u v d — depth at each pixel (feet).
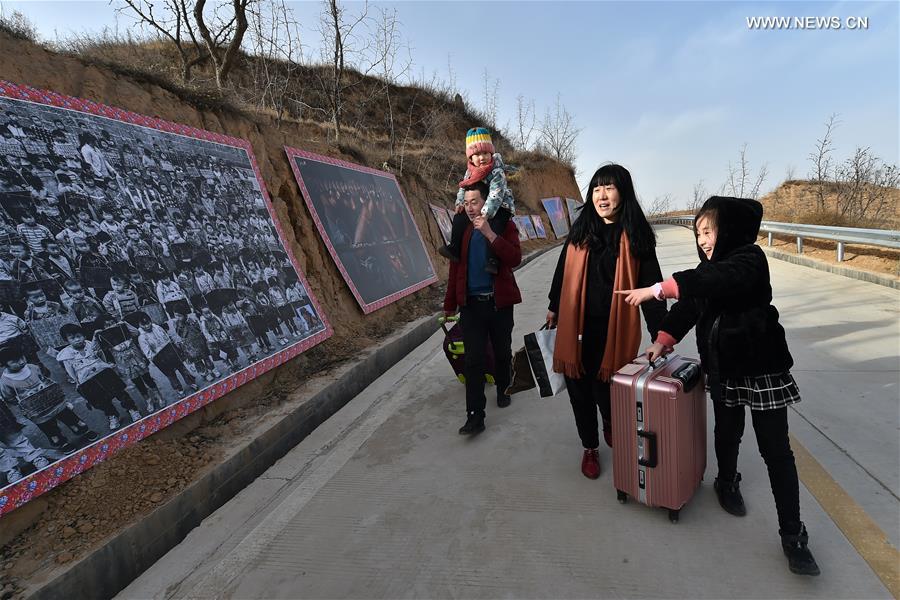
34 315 8.00
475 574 6.68
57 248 8.82
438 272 31.53
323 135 34.91
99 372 8.62
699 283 6.17
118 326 9.32
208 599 6.57
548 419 11.73
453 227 11.69
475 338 11.08
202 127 14.99
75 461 7.63
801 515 7.38
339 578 6.81
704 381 7.80
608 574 6.47
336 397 13.14
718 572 6.36
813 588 5.97
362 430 11.82
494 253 10.94
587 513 7.84
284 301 14.53
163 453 8.86
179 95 14.69
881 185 56.65
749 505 7.74
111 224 10.07
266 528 8.07
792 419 10.49
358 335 17.88
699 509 7.73
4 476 6.72
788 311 20.12
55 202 9.14
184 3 23.88
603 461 9.48
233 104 16.89
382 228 24.58
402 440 11.11
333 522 8.13
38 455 7.21
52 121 9.69
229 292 12.56
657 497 7.39
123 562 6.83
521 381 9.90
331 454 10.66
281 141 19.04
